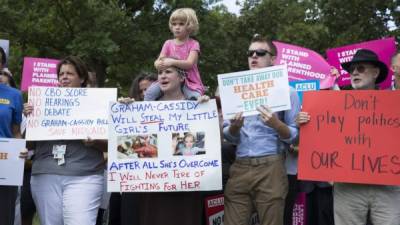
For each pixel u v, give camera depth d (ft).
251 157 16.08
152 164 16.10
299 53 24.58
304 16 73.26
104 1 60.18
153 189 16.03
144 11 66.49
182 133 16.15
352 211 15.83
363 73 16.42
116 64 62.80
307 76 24.43
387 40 24.56
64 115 17.21
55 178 16.79
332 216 20.10
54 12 61.77
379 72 16.71
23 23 60.85
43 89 17.35
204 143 16.08
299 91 22.06
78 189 16.76
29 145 17.81
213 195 19.03
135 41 60.75
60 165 16.88
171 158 16.08
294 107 16.42
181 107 16.24
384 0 65.31
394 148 15.34
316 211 20.40
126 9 66.08
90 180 17.02
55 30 63.31
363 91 15.72
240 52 73.77
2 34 58.80
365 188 15.66
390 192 15.55
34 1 60.70
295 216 20.04
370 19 66.44
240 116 15.79
